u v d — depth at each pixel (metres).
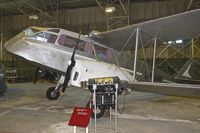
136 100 9.59
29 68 19.50
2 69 9.94
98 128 5.30
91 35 8.48
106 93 5.27
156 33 7.68
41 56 8.02
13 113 6.80
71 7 19.80
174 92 6.55
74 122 3.86
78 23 19.78
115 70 7.57
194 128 5.34
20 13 21.48
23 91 12.17
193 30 7.25
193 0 14.29
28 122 5.76
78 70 6.84
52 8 19.50
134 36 8.16
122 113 6.94
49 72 9.17
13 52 7.98
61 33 8.37
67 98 9.78
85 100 9.27
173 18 6.53
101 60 8.57
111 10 15.02
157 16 17.33
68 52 8.27
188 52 15.51
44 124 5.58
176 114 6.88
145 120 6.11
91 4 18.94
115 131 5.04
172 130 5.17
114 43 9.03
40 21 20.59
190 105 8.45
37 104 8.34
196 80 9.18
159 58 16.23
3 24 22.20
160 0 17.28
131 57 8.99
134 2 17.86
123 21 17.58
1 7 19.56
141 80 9.04
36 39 8.19
